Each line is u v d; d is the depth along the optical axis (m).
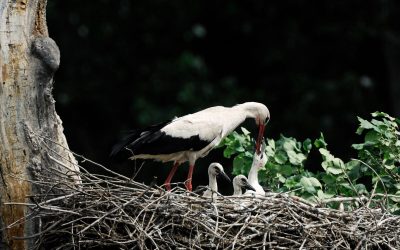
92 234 11.73
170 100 23.48
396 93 24.05
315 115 23.03
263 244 11.46
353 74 23.41
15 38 12.26
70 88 23.67
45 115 12.37
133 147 14.62
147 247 11.69
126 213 11.67
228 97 22.91
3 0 12.30
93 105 23.94
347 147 22.89
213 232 11.57
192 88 22.70
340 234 11.68
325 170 13.88
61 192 11.88
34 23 12.41
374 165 13.66
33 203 11.97
